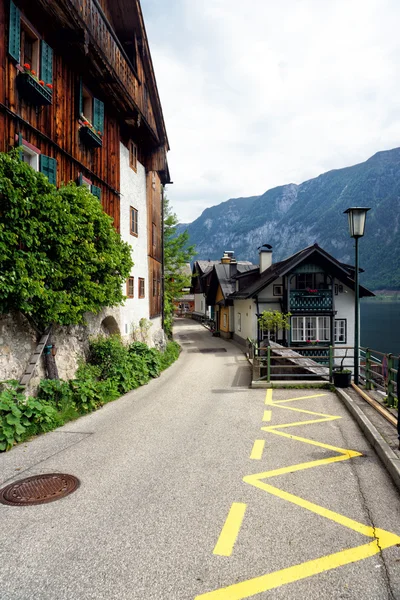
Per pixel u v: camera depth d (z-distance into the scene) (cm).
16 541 381
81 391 909
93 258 955
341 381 1141
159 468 564
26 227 728
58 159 999
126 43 1527
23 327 809
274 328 2280
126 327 1502
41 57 901
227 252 4525
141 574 333
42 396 830
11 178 695
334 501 463
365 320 9500
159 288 2208
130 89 1355
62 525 410
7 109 778
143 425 789
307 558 355
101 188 1291
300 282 2458
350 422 806
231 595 309
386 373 863
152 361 1460
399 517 427
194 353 2330
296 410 916
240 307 2939
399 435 570
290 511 441
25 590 313
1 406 663
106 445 663
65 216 809
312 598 306
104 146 1321
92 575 332
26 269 731
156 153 1895
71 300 897
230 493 485
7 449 637
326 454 619
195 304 6153
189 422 812
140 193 1766
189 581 325
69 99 1064
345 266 2433
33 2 878
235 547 372
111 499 468
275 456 611
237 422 813
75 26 951
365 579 327
